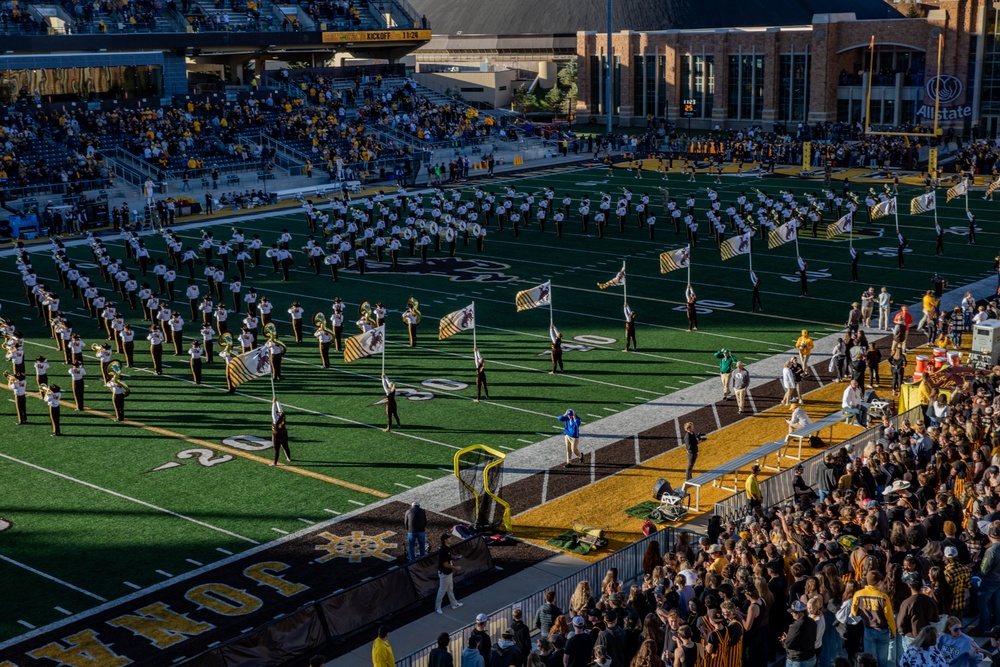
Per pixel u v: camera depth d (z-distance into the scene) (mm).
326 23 88938
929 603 14469
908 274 45031
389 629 19156
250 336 34250
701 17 110438
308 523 23312
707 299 41688
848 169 75188
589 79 102750
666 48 97062
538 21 114250
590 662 15023
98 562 21703
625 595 16344
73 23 75000
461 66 111688
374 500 24422
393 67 96125
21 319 41281
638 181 71500
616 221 58094
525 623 17922
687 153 83562
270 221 60781
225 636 18875
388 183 73688
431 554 20578
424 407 30453
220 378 33750
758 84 92500
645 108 100500
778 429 28219
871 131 82562
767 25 111125
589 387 31906
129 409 30984
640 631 15508
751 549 17078
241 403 31312
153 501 24578
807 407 29750
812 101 89062
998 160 70312
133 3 78750
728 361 30656
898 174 71812
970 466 20672
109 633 19047
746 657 15422
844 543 17266
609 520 23172
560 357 33250
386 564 21438
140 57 78438
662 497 23391
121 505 24406
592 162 81250
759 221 53594
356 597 19297
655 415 29484
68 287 45125
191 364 33125
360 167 75688
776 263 47688
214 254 51469
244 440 28297
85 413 30781
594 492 24625
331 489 25031
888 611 15008
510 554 21844
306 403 31078
